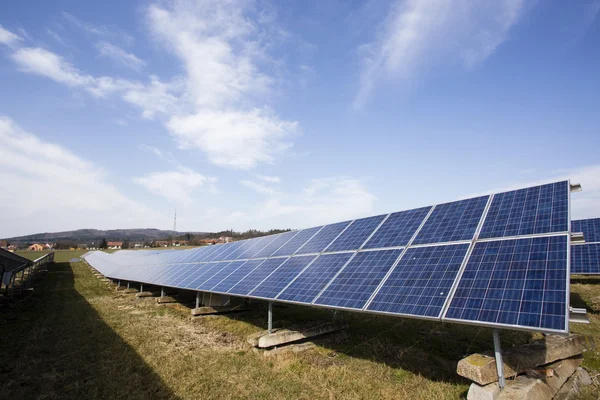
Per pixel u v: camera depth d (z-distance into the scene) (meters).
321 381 8.62
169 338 12.98
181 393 8.14
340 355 10.65
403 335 12.60
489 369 6.60
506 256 7.41
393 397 7.62
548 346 8.08
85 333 13.98
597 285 21.12
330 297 9.47
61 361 10.69
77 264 66.81
